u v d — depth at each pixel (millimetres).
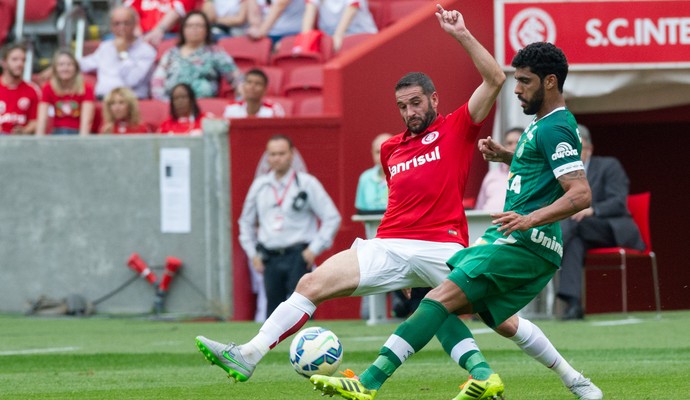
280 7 59750
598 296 57219
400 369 28250
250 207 44438
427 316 18781
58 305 50375
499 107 50375
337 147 49000
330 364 20734
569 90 50688
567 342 35000
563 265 43969
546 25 50344
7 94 54375
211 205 49469
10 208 51125
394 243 21000
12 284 51125
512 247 19078
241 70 58156
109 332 41688
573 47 50438
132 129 52375
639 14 50406
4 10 66188
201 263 49656
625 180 44844
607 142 60938
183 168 49781
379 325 43594
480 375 19156
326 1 59062
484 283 18969
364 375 18656
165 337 39312
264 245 43500
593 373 26109
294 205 43250
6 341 38188
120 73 58625
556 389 22797
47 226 50906
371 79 49938
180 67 55469
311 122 49000
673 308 60125
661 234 60656
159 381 25953
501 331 20344
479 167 51500
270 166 44344
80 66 59969
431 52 51188
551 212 18266
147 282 50156
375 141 44625
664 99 51625
